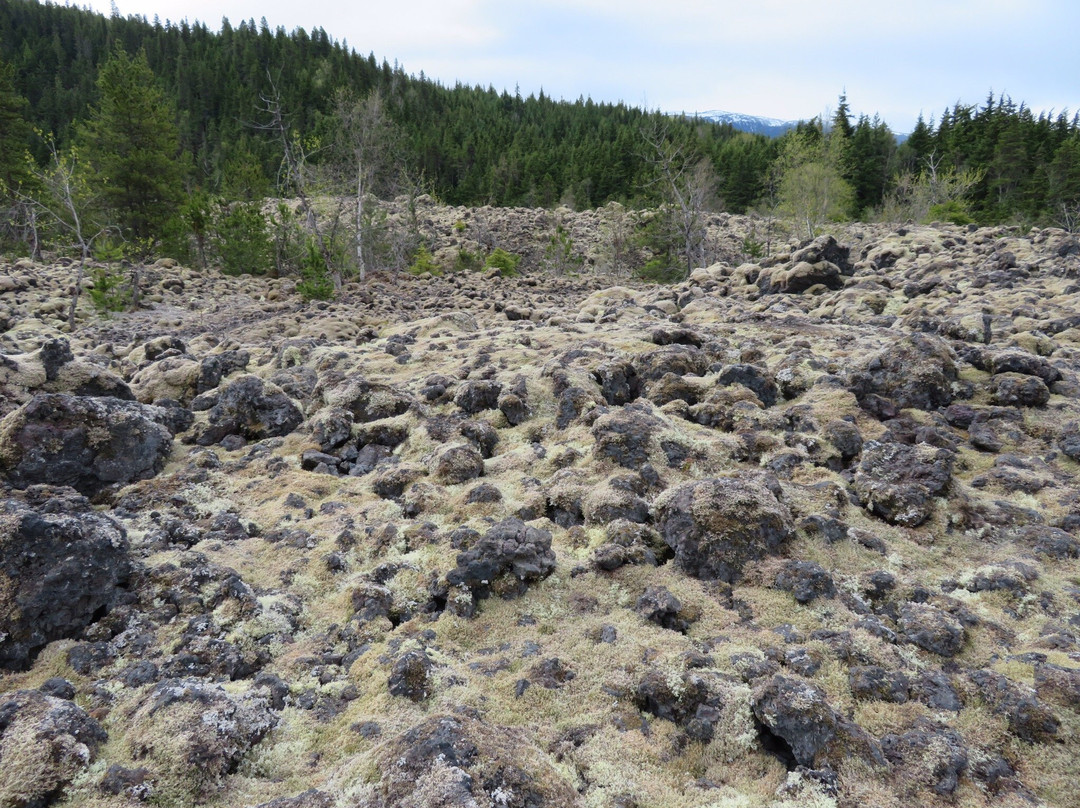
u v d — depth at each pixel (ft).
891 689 21.97
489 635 25.84
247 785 19.02
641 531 30.78
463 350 62.34
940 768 19.08
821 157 187.42
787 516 30.12
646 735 20.98
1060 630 25.18
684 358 50.62
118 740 19.57
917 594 27.12
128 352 69.97
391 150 153.99
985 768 19.44
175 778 18.28
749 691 21.33
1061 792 18.98
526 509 34.06
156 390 52.49
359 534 32.19
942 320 61.11
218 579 27.53
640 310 79.41
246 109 303.27
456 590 27.07
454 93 435.94
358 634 25.81
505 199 286.05
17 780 17.10
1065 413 42.47
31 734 18.11
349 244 142.41
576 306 97.45
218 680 23.18
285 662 24.16
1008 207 231.91
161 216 135.54
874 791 18.22
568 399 44.78
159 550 30.12
